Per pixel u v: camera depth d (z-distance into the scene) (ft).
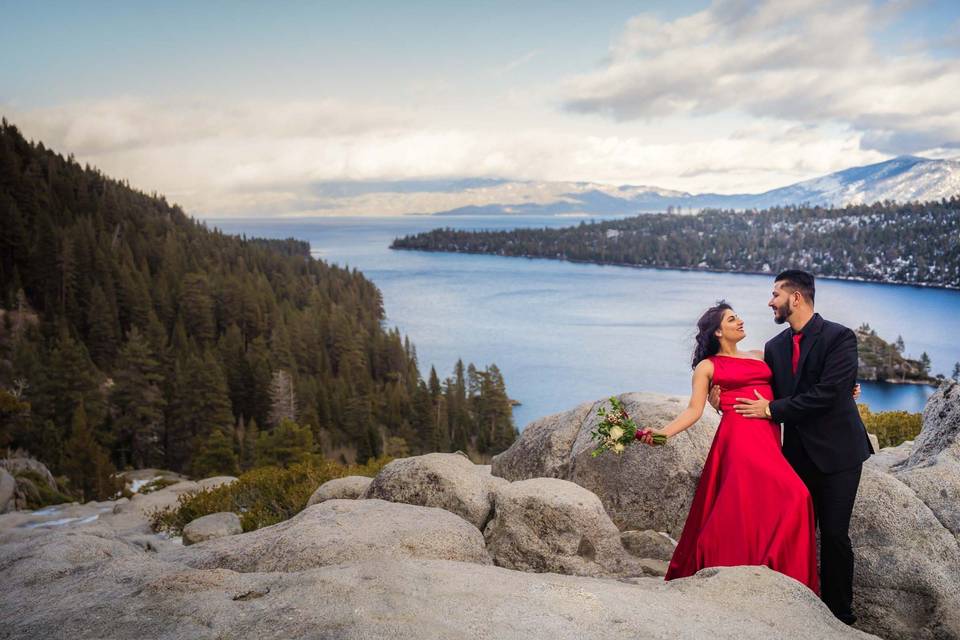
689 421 14.85
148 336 333.62
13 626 10.18
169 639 8.91
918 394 518.37
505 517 17.60
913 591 13.75
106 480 152.05
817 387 13.53
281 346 363.97
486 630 9.03
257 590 10.69
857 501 14.96
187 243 613.93
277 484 38.83
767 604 11.00
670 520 19.67
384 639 8.55
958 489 15.02
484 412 349.00
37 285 384.27
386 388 354.95
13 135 604.08
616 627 9.42
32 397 241.96
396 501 19.77
